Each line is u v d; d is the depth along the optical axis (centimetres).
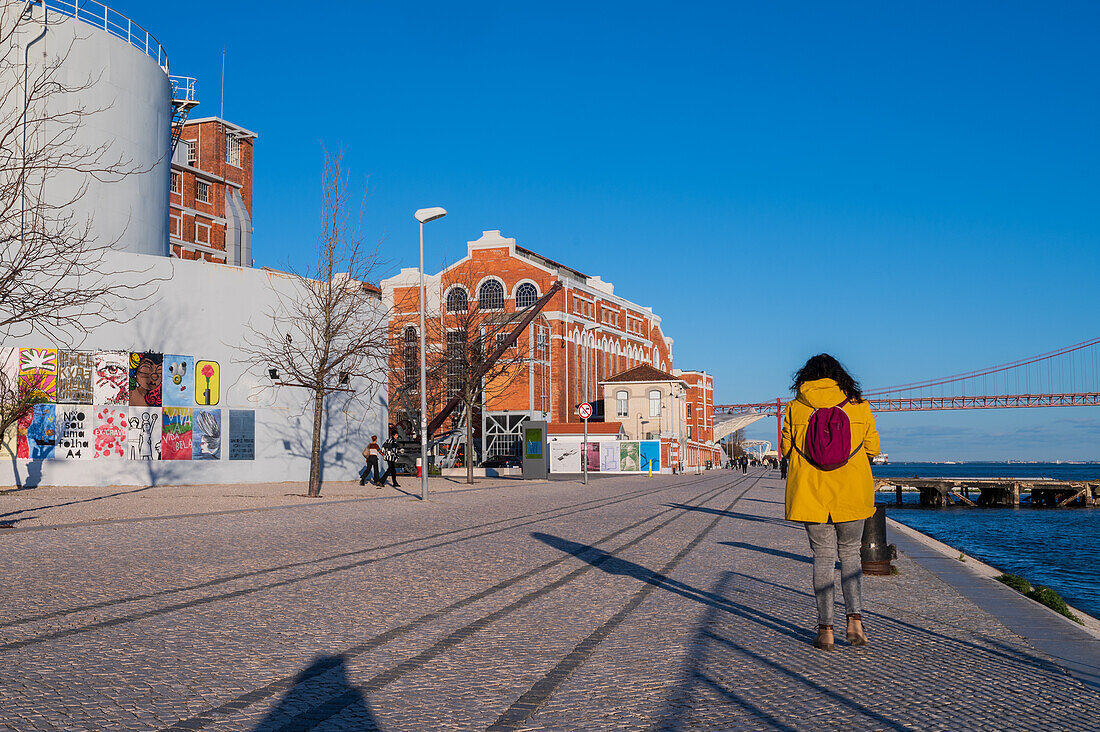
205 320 3203
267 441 3359
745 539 1642
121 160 3447
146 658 642
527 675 608
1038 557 2828
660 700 546
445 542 1495
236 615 816
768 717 511
